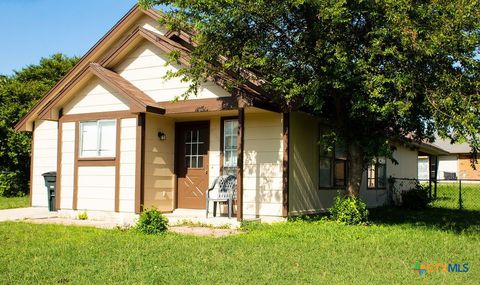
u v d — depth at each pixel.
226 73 12.37
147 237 9.77
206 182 13.62
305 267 7.36
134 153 12.92
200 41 11.41
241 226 11.48
